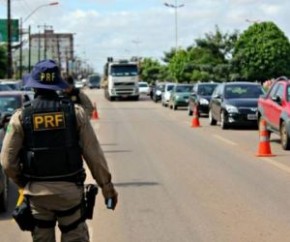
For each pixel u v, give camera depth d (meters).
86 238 5.98
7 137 5.89
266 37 93.88
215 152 20.86
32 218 5.89
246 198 12.64
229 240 9.39
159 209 11.70
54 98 5.96
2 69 86.75
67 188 5.81
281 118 21.28
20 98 19.72
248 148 22.06
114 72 73.56
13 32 84.50
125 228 10.25
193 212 11.41
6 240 9.73
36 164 5.80
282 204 12.03
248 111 29.95
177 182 14.73
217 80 98.81
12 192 13.80
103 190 6.06
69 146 5.84
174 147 22.59
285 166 17.23
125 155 20.22
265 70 93.81
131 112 48.66
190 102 43.00
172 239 9.50
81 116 5.92
